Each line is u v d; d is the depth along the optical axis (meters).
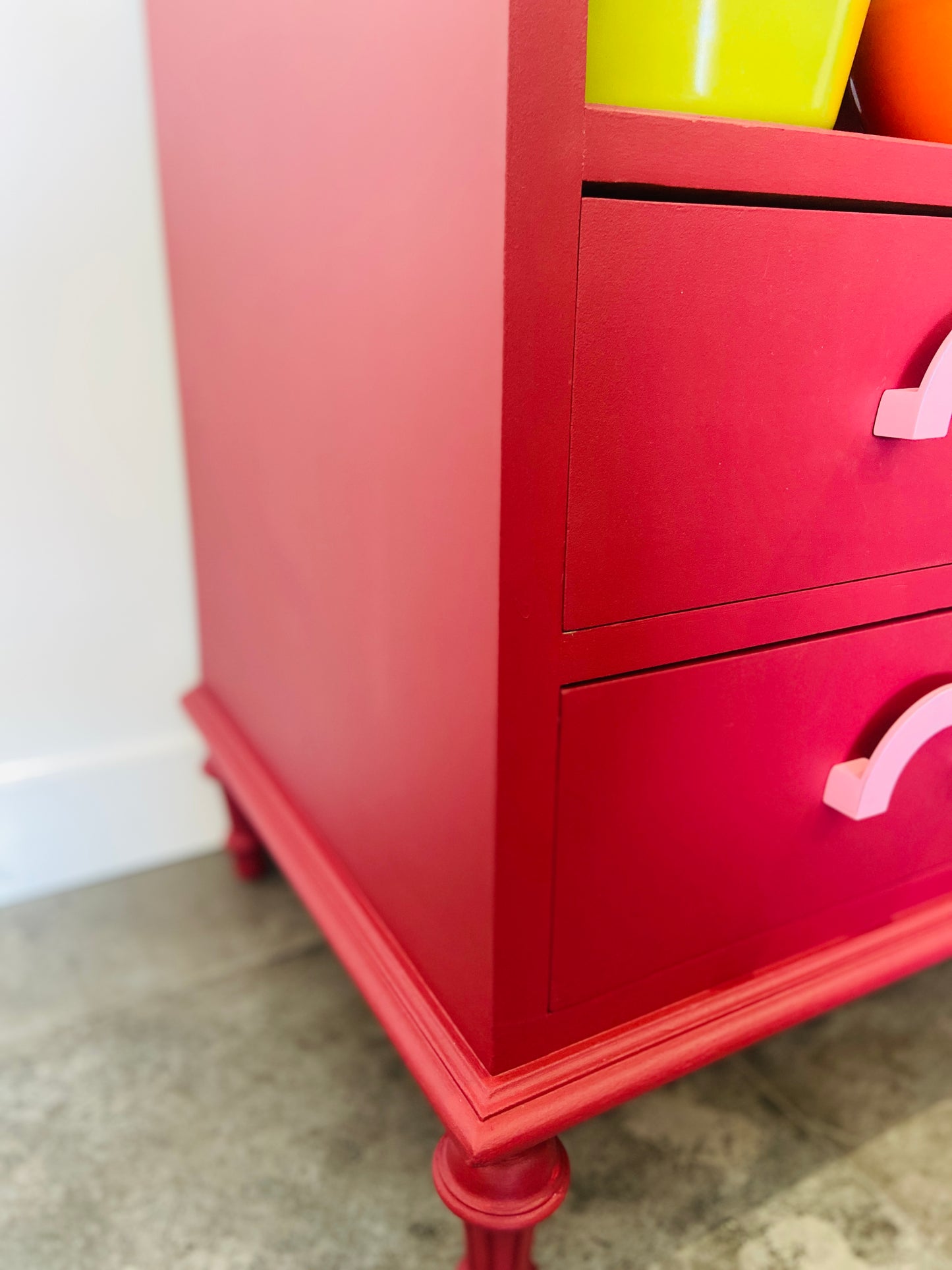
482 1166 0.47
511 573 0.40
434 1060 0.51
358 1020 0.78
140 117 0.81
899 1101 0.71
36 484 0.86
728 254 0.40
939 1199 0.63
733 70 0.43
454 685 0.45
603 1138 0.67
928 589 0.54
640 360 0.40
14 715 0.91
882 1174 0.64
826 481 0.48
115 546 0.91
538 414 0.38
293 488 0.63
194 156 0.71
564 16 0.34
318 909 0.64
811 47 0.44
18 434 0.84
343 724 0.61
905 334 0.47
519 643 0.41
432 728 0.48
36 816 0.93
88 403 0.86
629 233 0.38
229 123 0.63
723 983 0.56
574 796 0.45
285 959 0.86
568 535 0.41
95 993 0.81
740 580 0.47
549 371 0.38
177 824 1.00
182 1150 0.66
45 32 0.76
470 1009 0.49
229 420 0.75
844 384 0.46
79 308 0.83
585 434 0.40
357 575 0.55
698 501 0.44
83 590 0.91
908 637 0.54
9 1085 0.71
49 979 0.83
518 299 0.36
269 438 0.66
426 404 0.43
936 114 0.51
